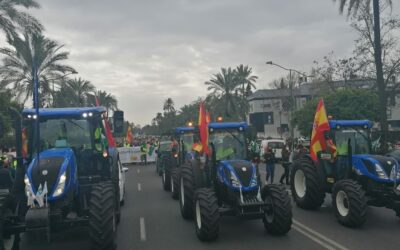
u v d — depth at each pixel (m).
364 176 9.27
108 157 8.41
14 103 27.20
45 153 6.98
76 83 42.16
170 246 7.73
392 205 8.69
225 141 9.23
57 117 7.93
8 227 6.43
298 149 16.64
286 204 7.95
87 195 7.55
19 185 6.66
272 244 7.62
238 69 51.47
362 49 28.77
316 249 7.25
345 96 34.75
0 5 20.97
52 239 8.33
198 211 8.11
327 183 10.62
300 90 56.78
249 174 8.17
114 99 56.38
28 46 27.50
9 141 20.67
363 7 23.72
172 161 15.05
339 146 10.37
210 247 7.56
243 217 7.90
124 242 8.10
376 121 34.62
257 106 65.94
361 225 8.77
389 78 30.52
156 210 11.55
